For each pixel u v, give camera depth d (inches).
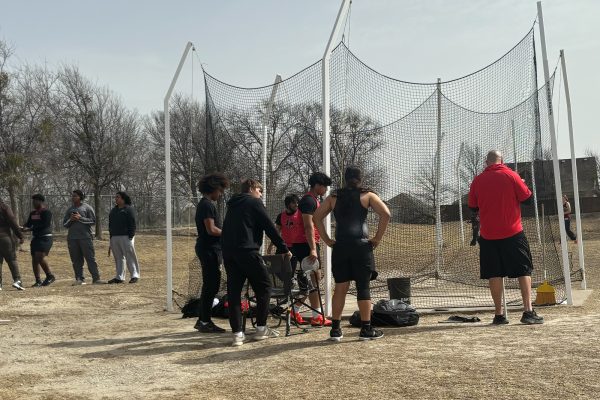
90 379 226.1
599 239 1100.5
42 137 1018.1
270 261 296.5
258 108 421.7
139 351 271.9
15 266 534.9
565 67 462.3
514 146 421.1
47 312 406.0
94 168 1238.9
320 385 199.5
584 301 374.0
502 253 297.4
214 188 313.6
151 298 470.0
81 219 579.8
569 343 243.1
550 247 499.5
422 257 645.9
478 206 304.0
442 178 478.6
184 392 201.6
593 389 181.0
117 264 588.4
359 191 273.0
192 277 459.5
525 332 272.2
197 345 279.4
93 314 395.5
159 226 1375.5
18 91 1027.3
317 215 274.8
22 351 280.7
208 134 419.8
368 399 181.8
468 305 371.6
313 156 420.5
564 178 1616.6
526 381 191.8
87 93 1232.8
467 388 187.5
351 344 262.7
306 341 275.3
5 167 966.4
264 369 225.9
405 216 512.7
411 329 295.3
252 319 317.7
